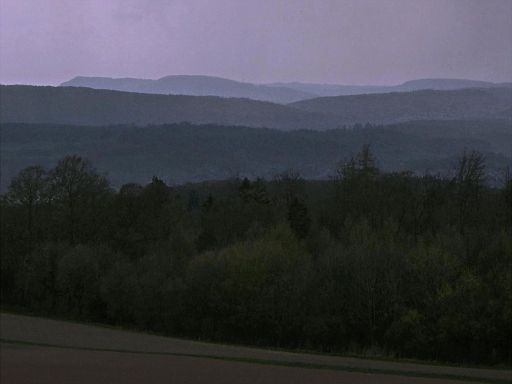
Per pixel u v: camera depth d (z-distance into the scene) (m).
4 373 27.17
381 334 53.12
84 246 74.19
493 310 49.09
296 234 70.50
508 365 46.84
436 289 52.97
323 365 36.34
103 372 27.70
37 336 54.41
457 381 31.73
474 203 78.31
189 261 65.81
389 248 56.41
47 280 74.88
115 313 67.00
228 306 58.75
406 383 28.97
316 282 56.00
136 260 76.00
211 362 33.84
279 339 56.44
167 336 58.91
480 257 55.91
